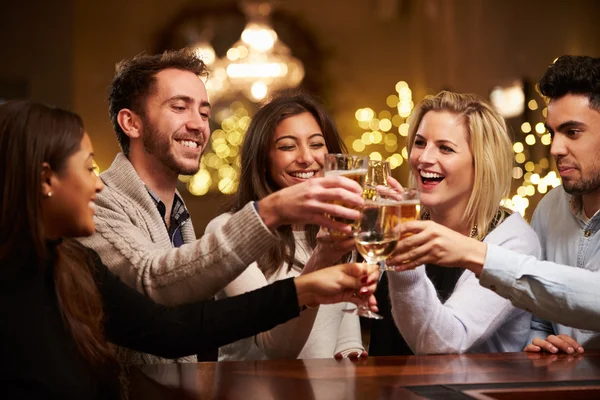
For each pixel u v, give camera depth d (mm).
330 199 1958
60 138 1821
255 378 1911
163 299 2205
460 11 10828
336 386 1802
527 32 10336
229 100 10898
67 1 11156
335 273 2010
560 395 1747
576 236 2730
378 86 11555
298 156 2713
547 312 2248
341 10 11531
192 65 2807
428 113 2752
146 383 1946
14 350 1709
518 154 8984
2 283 1749
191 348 1992
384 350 2801
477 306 2498
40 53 11125
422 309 2393
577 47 10062
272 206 2055
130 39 11234
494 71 10477
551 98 2668
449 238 2193
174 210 2881
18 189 1769
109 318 1986
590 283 2219
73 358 1792
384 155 11523
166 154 2715
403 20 11562
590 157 2590
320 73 11469
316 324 2645
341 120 11562
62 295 1830
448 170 2695
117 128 2828
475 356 2203
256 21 11211
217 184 10938
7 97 11047
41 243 1767
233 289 2537
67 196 1849
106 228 2416
